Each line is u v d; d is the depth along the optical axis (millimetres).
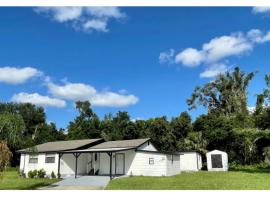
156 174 28516
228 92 55500
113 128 53844
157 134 51000
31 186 20031
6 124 16906
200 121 48000
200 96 57250
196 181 21281
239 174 29031
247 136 35688
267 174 28922
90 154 31719
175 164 32188
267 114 35062
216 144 45219
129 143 29812
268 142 40375
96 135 52750
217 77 56750
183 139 49750
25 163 31438
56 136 51562
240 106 53969
